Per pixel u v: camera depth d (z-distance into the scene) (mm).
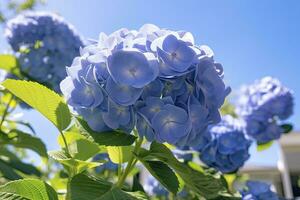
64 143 475
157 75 402
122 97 400
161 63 411
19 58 926
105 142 421
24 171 772
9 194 400
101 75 413
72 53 974
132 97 400
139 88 401
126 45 423
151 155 446
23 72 903
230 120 825
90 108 425
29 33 958
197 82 420
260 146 1047
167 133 409
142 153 446
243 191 771
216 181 472
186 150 757
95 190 405
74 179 412
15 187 404
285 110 1050
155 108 408
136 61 401
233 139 783
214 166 779
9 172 638
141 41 426
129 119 411
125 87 401
